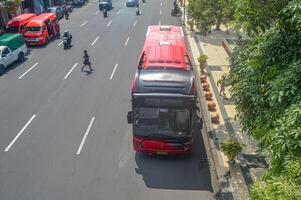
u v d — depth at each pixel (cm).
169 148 1584
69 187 1494
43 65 3017
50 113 2127
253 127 1091
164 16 4872
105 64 2970
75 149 1759
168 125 1543
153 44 2120
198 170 1592
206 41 3559
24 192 1470
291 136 736
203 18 2531
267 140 862
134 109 1528
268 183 741
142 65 1764
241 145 1638
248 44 1170
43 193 1462
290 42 926
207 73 2673
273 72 921
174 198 1419
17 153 1739
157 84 1528
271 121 892
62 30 4272
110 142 1814
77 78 2678
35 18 3822
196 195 1434
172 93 1491
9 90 2495
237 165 1564
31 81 2653
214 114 1992
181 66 1725
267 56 953
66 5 5475
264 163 1570
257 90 1002
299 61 850
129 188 1483
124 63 2983
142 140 1584
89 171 1594
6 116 2105
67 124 1995
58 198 1431
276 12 952
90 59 3119
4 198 1439
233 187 1442
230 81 1333
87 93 2400
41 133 1909
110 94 2372
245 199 1378
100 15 5097
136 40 3694
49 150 1756
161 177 1551
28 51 3472
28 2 5078
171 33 2419
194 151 1731
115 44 3569
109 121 2019
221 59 3011
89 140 1833
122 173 1580
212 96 2267
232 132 1850
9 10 4041
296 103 775
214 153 1673
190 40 3609
